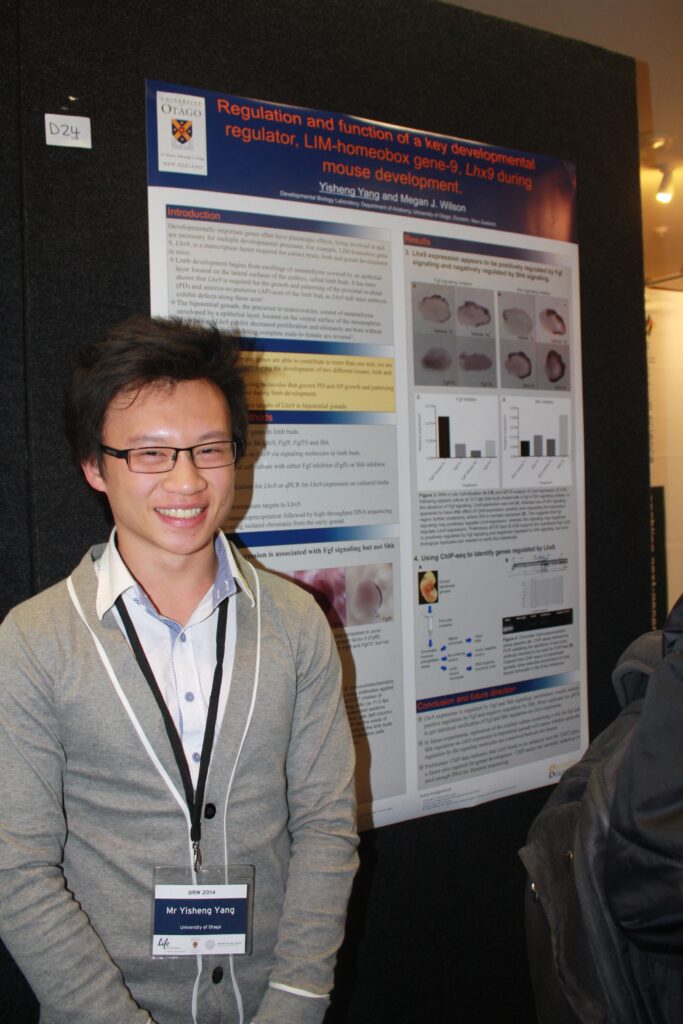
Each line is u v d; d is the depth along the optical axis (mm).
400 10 1662
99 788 938
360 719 1625
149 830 936
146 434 919
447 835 1759
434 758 1719
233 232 1464
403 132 1656
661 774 823
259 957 979
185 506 934
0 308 1313
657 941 810
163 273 1406
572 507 1917
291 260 1523
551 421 1878
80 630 942
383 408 1630
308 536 1554
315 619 1099
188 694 972
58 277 1345
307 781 1050
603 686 1999
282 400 1519
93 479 1024
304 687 1064
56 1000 839
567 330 1903
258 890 984
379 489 1629
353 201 1593
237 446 1058
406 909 1707
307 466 1549
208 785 950
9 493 1336
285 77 1527
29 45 1308
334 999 1617
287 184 1519
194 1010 945
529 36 1841
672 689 870
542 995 1119
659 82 2592
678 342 3008
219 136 1450
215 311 1450
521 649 1842
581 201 1934
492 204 1783
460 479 1736
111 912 925
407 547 1670
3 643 919
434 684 1715
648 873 804
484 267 1769
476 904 1800
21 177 1319
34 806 884
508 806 1846
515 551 1826
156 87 1396
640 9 2477
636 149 2027
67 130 1332
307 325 1542
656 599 2992
